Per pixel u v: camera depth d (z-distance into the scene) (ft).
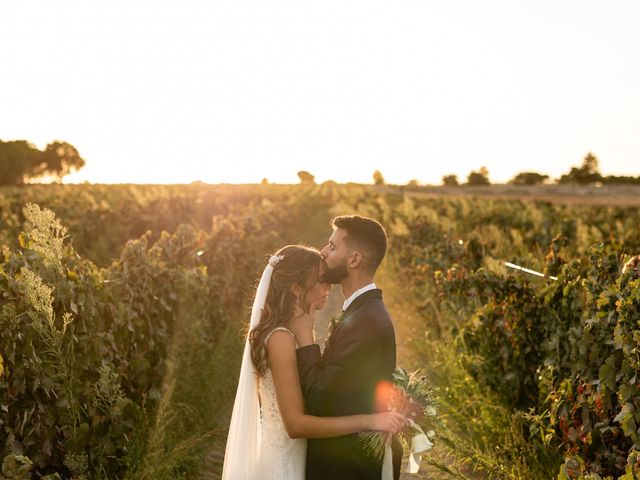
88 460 13.80
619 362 13.30
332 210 106.42
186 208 66.39
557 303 17.97
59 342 12.89
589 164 392.06
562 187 337.31
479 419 18.34
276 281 9.50
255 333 9.50
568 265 18.38
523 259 29.22
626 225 60.08
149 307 19.44
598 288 15.53
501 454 16.72
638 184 362.53
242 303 36.32
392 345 9.33
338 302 37.99
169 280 21.18
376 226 9.66
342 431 8.89
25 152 366.02
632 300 12.99
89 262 16.93
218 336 26.20
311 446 9.62
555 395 14.92
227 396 22.57
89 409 13.75
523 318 18.76
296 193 141.38
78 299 14.48
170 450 16.14
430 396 9.39
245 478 9.99
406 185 341.82
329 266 9.64
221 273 32.35
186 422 18.76
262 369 9.48
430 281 32.99
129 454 14.48
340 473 9.26
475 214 73.05
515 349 18.72
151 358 19.15
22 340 12.98
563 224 55.31
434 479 17.25
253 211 61.57
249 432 10.01
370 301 9.49
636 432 11.86
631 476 9.93
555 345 16.85
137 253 20.30
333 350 9.25
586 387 13.92
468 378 19.74
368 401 9.16
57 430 13.30
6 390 12.71
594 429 13.29
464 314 24.54
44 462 13.07
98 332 15.33
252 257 40.98
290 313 9.46
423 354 27.12
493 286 19.84
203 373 21.43
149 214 57.77
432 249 36.29
